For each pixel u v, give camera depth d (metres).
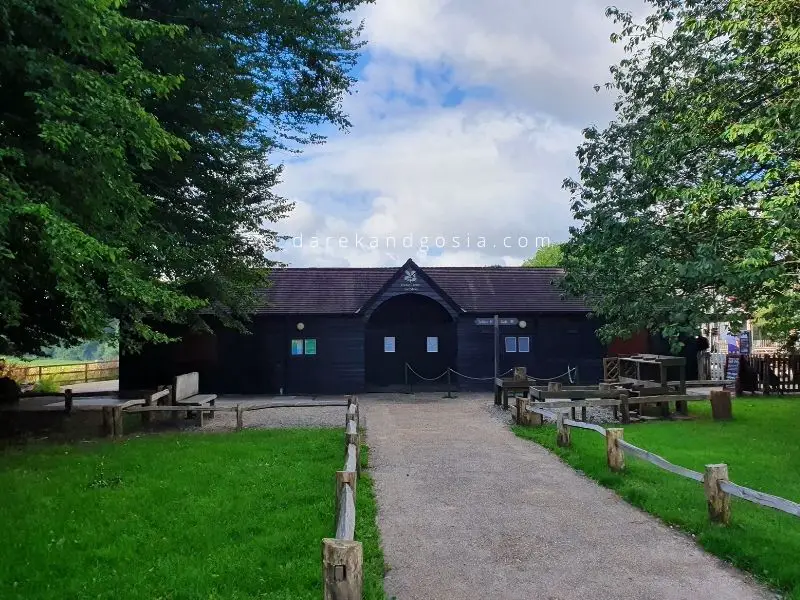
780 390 18.98
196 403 14.53
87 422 14.32
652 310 11.23
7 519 6.53
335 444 10.94
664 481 8.16
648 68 12.57
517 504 7.37
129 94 9.20
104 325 9.19
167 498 7.34
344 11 13.22
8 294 7.95
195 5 10.82
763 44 9.55
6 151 7.00
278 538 5.88
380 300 21.16
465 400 18.80
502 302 22.36
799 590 4.76
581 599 4.81
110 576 5.08
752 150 8.56
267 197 15.74
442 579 5.21
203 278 14.65
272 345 21.30
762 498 5.71
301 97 13.34
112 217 8.82
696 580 5.16
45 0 7.23
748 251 8.43
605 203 12.44
